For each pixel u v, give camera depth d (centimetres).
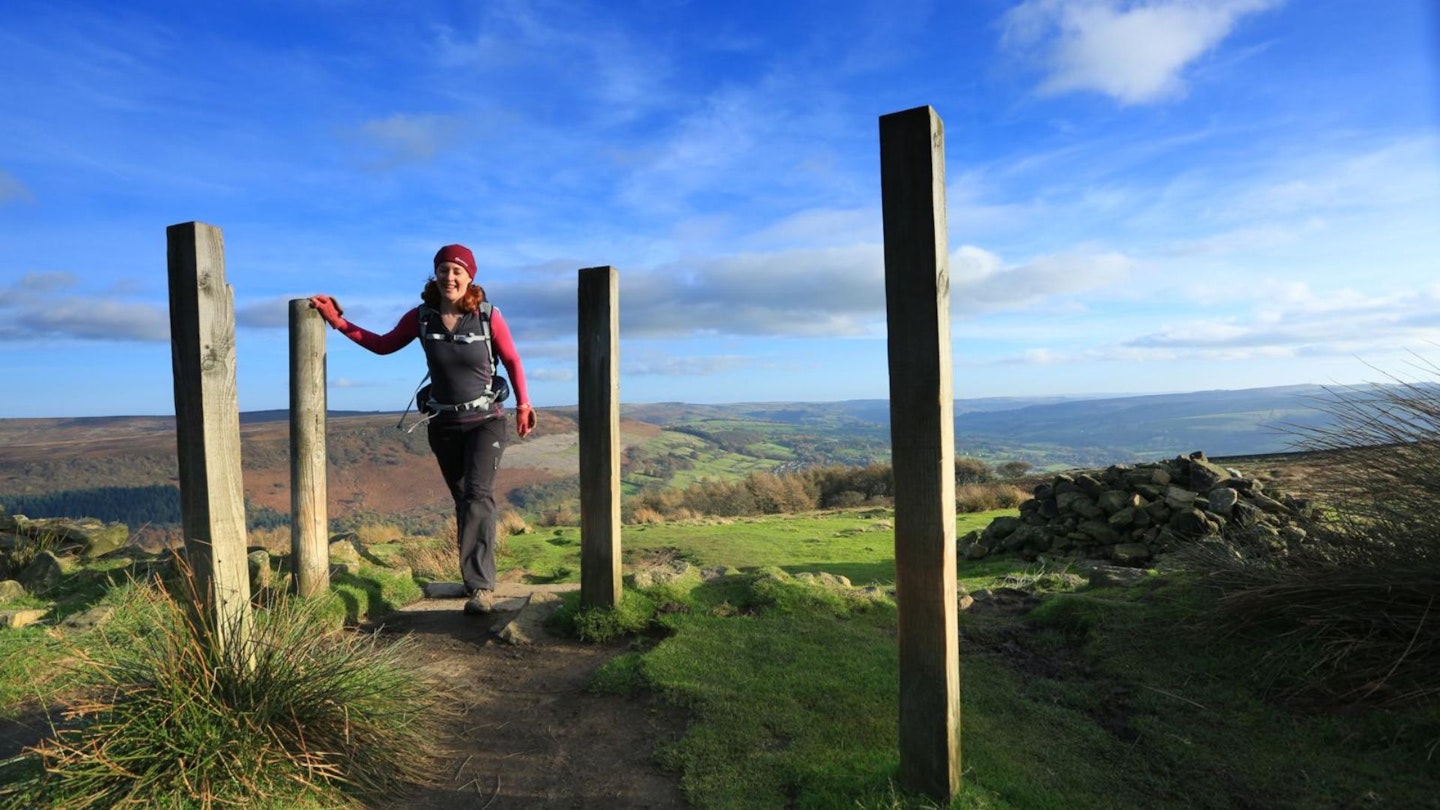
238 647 263
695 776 256
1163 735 274
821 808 226
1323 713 278
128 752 229
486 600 458
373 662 299
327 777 245
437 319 438
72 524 675
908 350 213
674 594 436
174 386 268
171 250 266
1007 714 294
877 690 313
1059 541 729
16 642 367
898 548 220
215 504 267
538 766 274
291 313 460
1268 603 330
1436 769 239
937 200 209
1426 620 288
